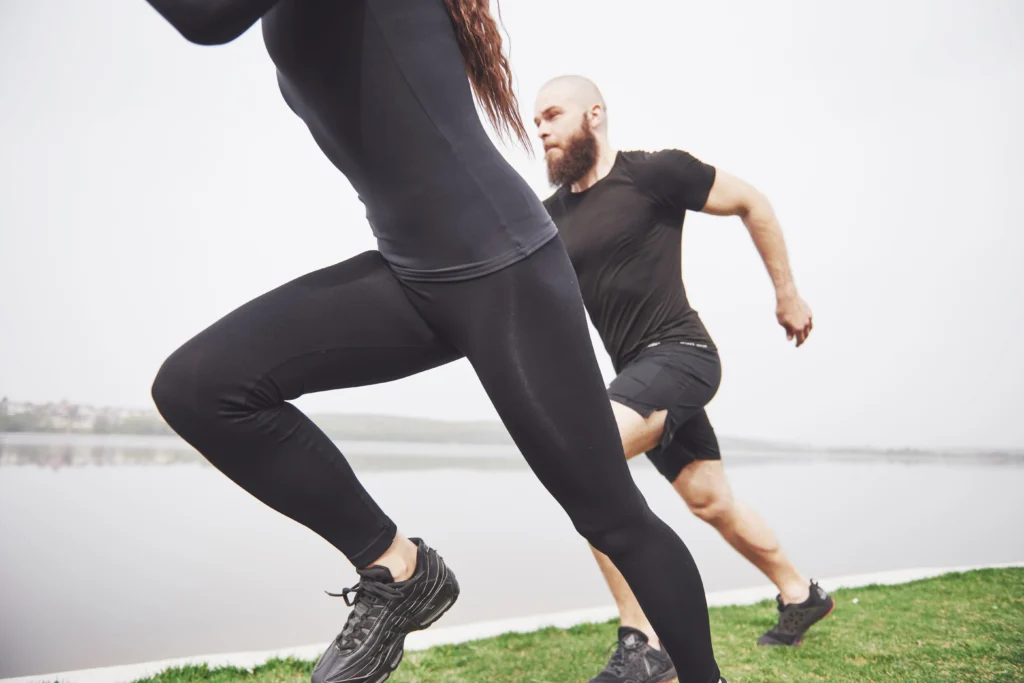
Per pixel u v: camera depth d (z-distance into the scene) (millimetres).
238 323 817
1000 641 1990
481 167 790
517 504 5359
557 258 833
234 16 646
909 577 2979
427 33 774
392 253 830
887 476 9102
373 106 751
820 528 4559
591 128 1901
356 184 820
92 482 5648
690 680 957
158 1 647
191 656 1915
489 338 791
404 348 875
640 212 1831
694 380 1745
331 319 835
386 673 916
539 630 2248
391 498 5285
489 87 890
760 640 2035
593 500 849
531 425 806
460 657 1957
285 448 830
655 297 1810
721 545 4082
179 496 5234
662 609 898
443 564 951
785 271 1969
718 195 1863
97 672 1735
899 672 1713
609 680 1621
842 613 2387
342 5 731
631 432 1634
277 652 1921
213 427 795
